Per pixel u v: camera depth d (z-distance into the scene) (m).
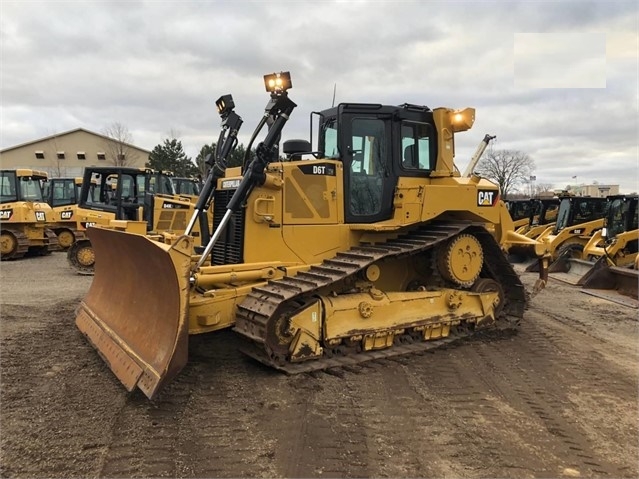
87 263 12.23
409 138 6.35
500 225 7.13
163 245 4.33
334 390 4.62
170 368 4.09
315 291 5.30
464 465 3.43
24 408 4.12
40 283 10.45
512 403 4.53
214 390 4.53
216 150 5.73
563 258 13.41
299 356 5.06
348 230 5.93
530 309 8.63
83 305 6.42
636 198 12.56
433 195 6.02
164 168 45.12
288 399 4.38
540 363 5.68
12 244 14.70
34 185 16.38
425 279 6.73
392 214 6.14
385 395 4.57
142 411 4.09
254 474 3.25
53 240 15.98
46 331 6.43
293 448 3.58
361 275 5.78
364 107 5.97
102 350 5.14
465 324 6.61
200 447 3.56
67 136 60.00
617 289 10.60
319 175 5.75
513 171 45.22
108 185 13.73
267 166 5.41
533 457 3.57
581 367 5.59
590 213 15.62
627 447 3.77
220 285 5.12
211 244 5.04
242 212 5.43
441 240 5.91
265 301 4.84
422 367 5.38
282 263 5.51
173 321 4.28
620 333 7.21
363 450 3.58
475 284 6.77
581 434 3.96
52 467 3.26
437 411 4.29
